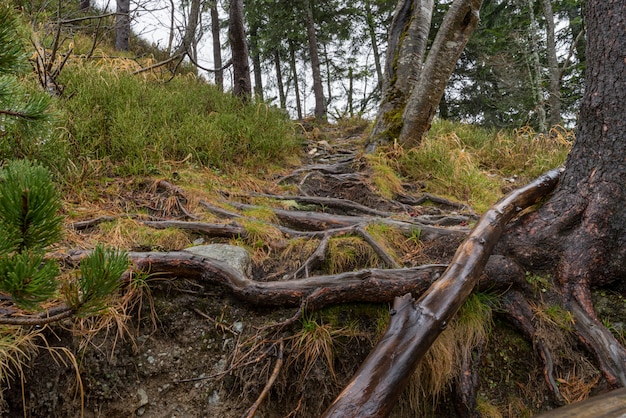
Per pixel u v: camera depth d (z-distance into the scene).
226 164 4.30
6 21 1.46
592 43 2.51
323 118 9.62
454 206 4.05
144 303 2.07
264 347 2.03
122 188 3.35
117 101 4.30
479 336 2.20
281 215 3.33
